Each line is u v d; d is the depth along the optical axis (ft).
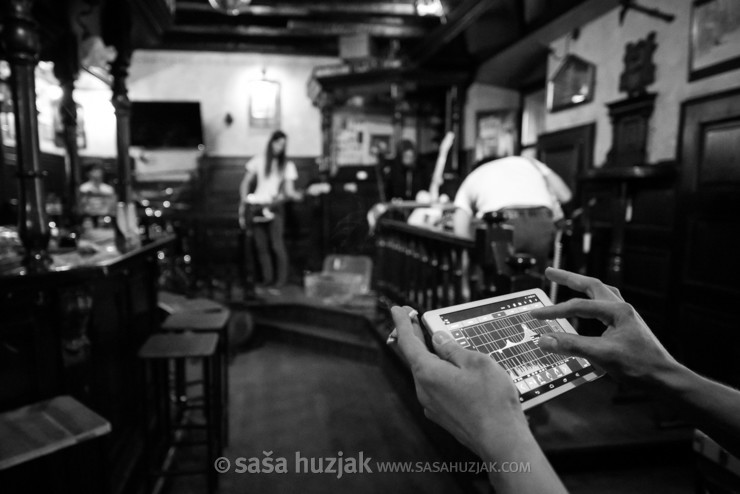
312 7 17.54
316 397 11.57
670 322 10.43
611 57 12.72
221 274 21.80
